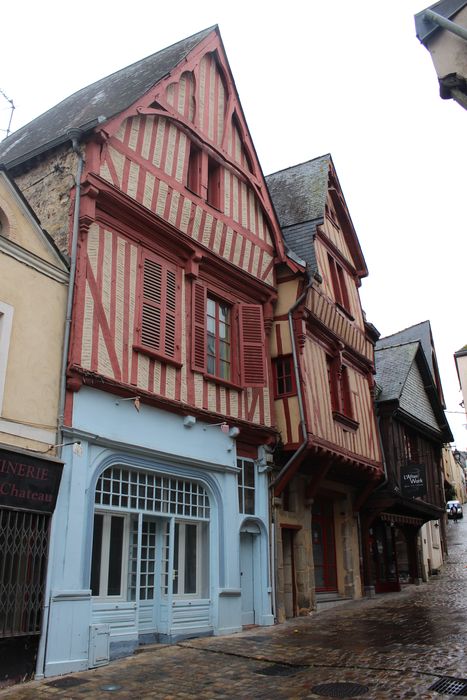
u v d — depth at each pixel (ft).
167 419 33.01
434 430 73.10
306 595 41.93
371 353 56.29
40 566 24.59
